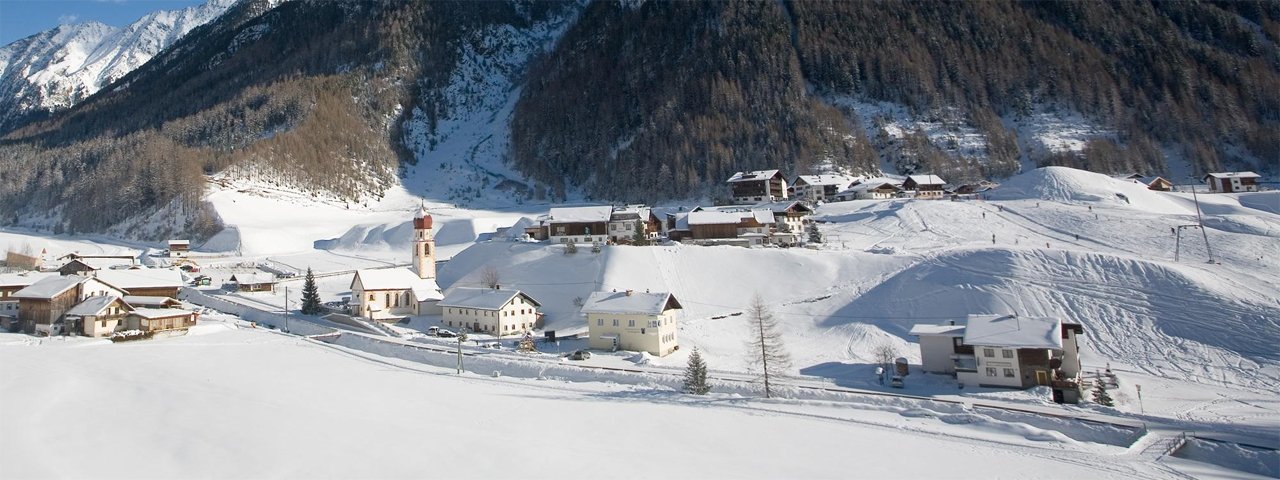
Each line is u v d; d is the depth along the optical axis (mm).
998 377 47219
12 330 74062
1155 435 35844
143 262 132500
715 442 34750
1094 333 58750
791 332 67562
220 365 54531
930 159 190125
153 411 38438
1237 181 147000
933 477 29453
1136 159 180625
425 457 31109
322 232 162625
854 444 34406
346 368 54719
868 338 63438
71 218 183250
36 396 41531
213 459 30297
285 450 31703
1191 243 83688
